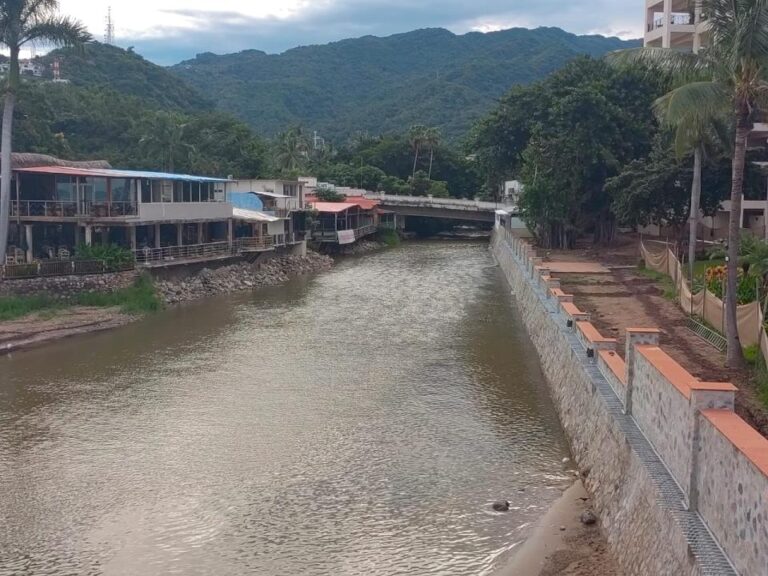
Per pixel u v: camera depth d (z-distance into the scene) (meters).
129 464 19.83
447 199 97.38
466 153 91.44
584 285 42.19
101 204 43.09
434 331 36.66
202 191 53.44
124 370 29.25
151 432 22.27
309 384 27.25
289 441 21.44
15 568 14.72
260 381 27.69
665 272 43.88
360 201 87.69
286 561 14.89
